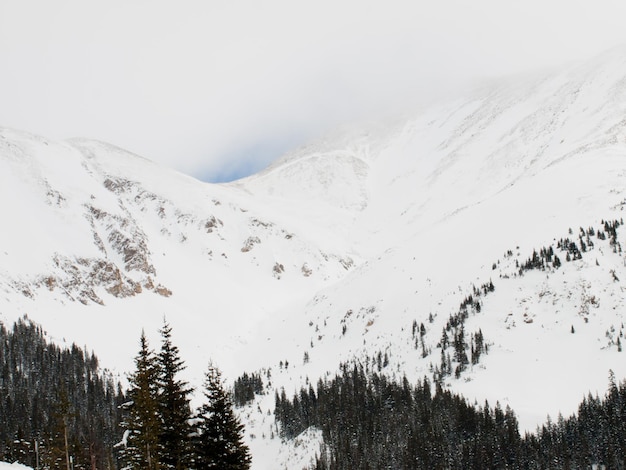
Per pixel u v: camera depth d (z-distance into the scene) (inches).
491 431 3585.1
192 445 1275.8
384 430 4178.2
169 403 1290.6
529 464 3307.1
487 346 4722.0
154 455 1243.8
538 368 4323.3
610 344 4291.3
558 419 3516.2
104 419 4338.1
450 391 4271.7
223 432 1269.7
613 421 3321.9
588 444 3287.4
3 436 3796.8
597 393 3639.3
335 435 4375.0
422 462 3703.3
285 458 4522.6
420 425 4005.9
